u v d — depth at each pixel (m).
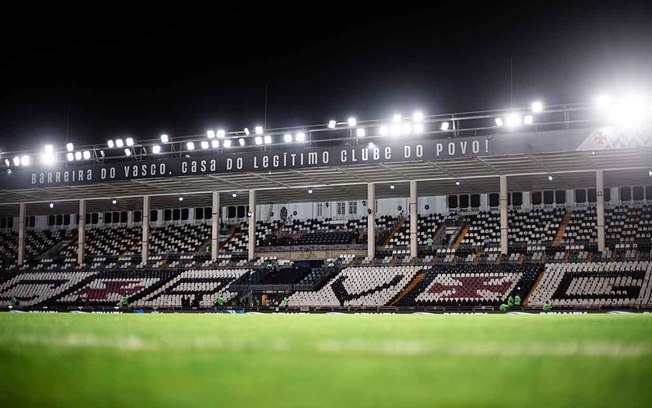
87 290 68.88
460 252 64.19
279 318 23.45
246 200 75.38
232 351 7.63
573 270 56.81
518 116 48.00
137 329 12.70
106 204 77.81
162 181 62.88
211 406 4.51
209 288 65.25
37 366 6.48
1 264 77.44
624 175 60.59
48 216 85.69
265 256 70.38
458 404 4.54
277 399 4.71
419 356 7.03
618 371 6.01
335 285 61.72
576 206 67.19
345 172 58.47
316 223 74.75
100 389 5.24
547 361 6.67
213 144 56.38
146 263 70.75
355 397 4.75
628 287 53.62
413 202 62.44
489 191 69.06
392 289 59.69
